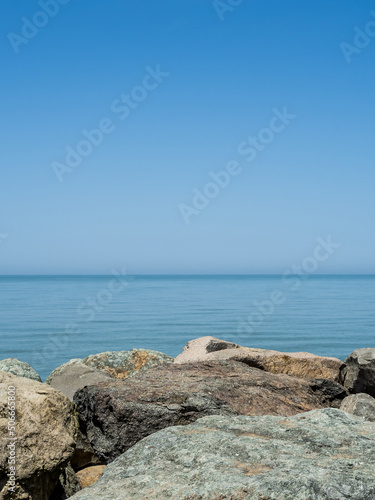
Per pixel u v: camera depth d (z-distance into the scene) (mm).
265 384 7965
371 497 3752
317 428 5234
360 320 68125
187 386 7410
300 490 3844
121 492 4258
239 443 4789
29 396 5594
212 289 174375
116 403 6715
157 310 83562
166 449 4949
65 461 5473
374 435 5062
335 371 10492
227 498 3906
